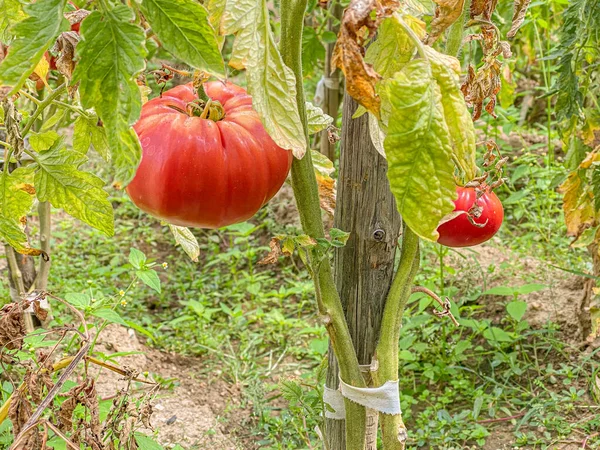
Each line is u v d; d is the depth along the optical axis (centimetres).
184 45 100
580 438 277
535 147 472
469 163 106
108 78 96
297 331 362
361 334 167
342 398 176
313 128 157
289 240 137
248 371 336
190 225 130
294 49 127
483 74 145
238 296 389
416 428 295
